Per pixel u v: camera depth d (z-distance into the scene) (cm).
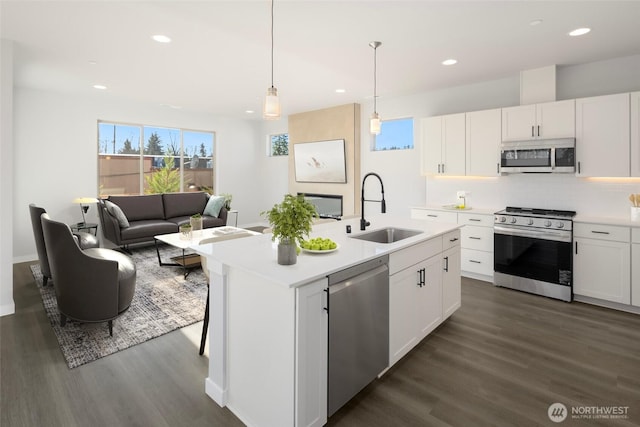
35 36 310
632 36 311
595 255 342
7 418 186
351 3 252
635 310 327
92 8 260
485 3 253
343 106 613
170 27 294
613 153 342
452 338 278
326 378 176
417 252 251
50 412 191
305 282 159
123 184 625
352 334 190
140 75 433
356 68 401
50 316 317
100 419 186
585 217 364
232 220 785
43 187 529
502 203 448
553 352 255
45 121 525
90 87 496
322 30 298
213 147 753
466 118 446
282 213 181
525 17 274
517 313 328
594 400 200
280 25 289
